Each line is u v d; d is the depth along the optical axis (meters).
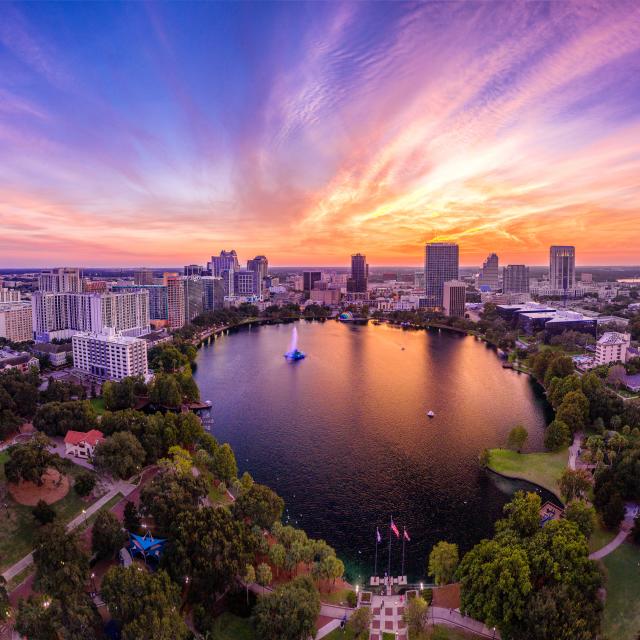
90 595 139.75
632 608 139.50
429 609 142.50
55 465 192.50
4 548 160.50
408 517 192.75
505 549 137.12
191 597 138.25
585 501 194.12
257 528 162.88
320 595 148.00
